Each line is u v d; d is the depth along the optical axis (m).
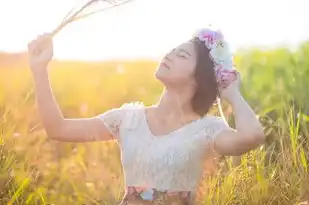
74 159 6.61
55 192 5.83
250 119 3.95
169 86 4.00
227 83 4.02
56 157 6.83
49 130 4.07
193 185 3.99
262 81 9.45
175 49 4.02
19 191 5.41
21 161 5.86
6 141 6.14
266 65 11.26
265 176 5.62
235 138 3.93
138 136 4.00
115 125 4.10
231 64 4.07
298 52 11.88
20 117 6.66
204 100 4.00
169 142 3.94
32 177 5.81
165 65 4.00
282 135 5.86
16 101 6.94
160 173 3.92
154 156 3.92
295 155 5.65
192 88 4.00
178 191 3.94
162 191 3.93
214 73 4.00
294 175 5.49
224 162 5.57
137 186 3.97
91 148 6.82
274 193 5.39
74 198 5.80
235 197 5.36
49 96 4.01
